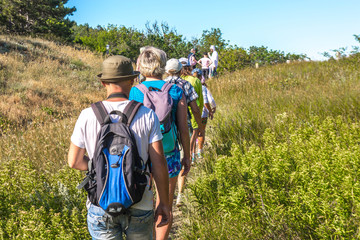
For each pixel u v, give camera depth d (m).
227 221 3.47
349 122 5.74
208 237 3.37
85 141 2.19
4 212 3.87
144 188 2.09
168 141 3.27
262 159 3.80
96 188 2.05
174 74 4.21
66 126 9.02
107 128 2.09
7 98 14.92
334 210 2.87
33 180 4.47
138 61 3.57
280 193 3.30
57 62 22.34
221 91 13.66
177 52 37.25
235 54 23.22
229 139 6.32
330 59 15.20
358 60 13.43
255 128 6.59
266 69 16.80
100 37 37.12
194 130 5.70
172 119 3.39
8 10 31.69
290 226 3.02
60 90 17.23
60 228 3.40
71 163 2.21
